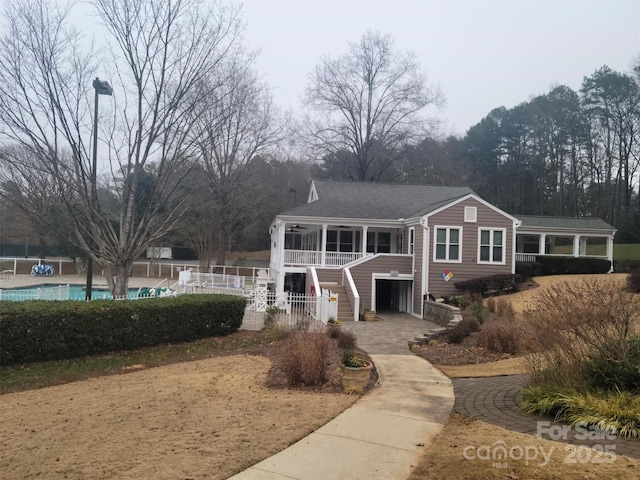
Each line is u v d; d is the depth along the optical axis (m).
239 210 40.53
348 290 20.92
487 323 14.05
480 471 4.38
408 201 28.31
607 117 52.88
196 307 12.76
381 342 13.58
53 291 18.20
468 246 21.70
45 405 7.07
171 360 10.74
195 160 15.98
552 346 6.88
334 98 52.12
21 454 4.90
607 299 6.83
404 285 23.88
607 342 6.45
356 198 28.16
